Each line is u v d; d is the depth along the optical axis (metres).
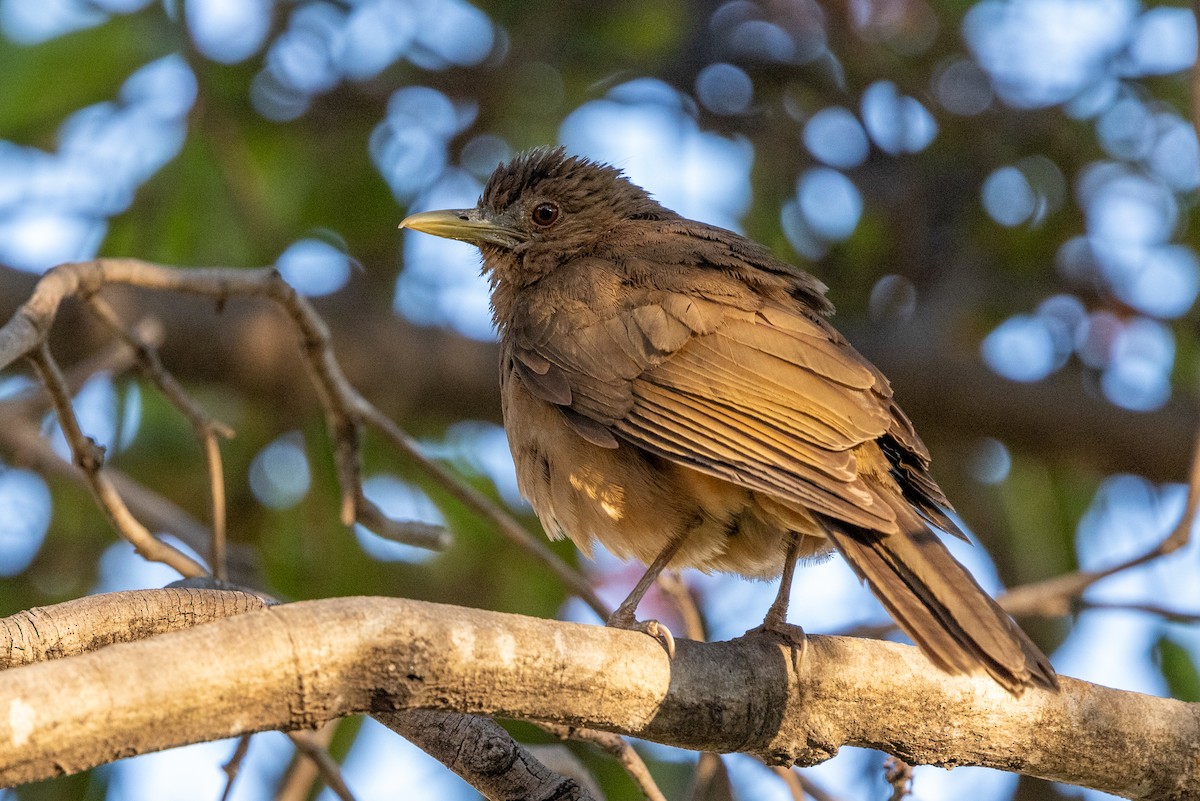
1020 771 7.74
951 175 15.20
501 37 14.27
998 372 14.61
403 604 6.25
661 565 8.88
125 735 5.61
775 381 8.66
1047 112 14.81
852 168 15.05
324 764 9.19
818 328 9.09
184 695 5.70
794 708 7.31
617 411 8.81
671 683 6.95
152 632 7.53
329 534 12.94
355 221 13.94
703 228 10.38
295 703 5.97
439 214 10.85
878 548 7.55
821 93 15.10
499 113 14.09
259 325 13.63
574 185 10.68
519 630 6.53
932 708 7.52
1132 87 14.75
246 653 5.86
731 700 7.11
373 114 13.94
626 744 8.48
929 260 15.28
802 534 8.77
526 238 10.71
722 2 14.98
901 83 14.88
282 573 12.82
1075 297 15.12
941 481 14.98
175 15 12.49
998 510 14.63
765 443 8.36
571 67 14.37
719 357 8.83
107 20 12.39
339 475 10.13
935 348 14.55
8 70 12.24
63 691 5.48
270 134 13.71
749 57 14.95
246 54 13.71
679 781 11.96
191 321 13.53
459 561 12.96
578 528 9.23
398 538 10.12
